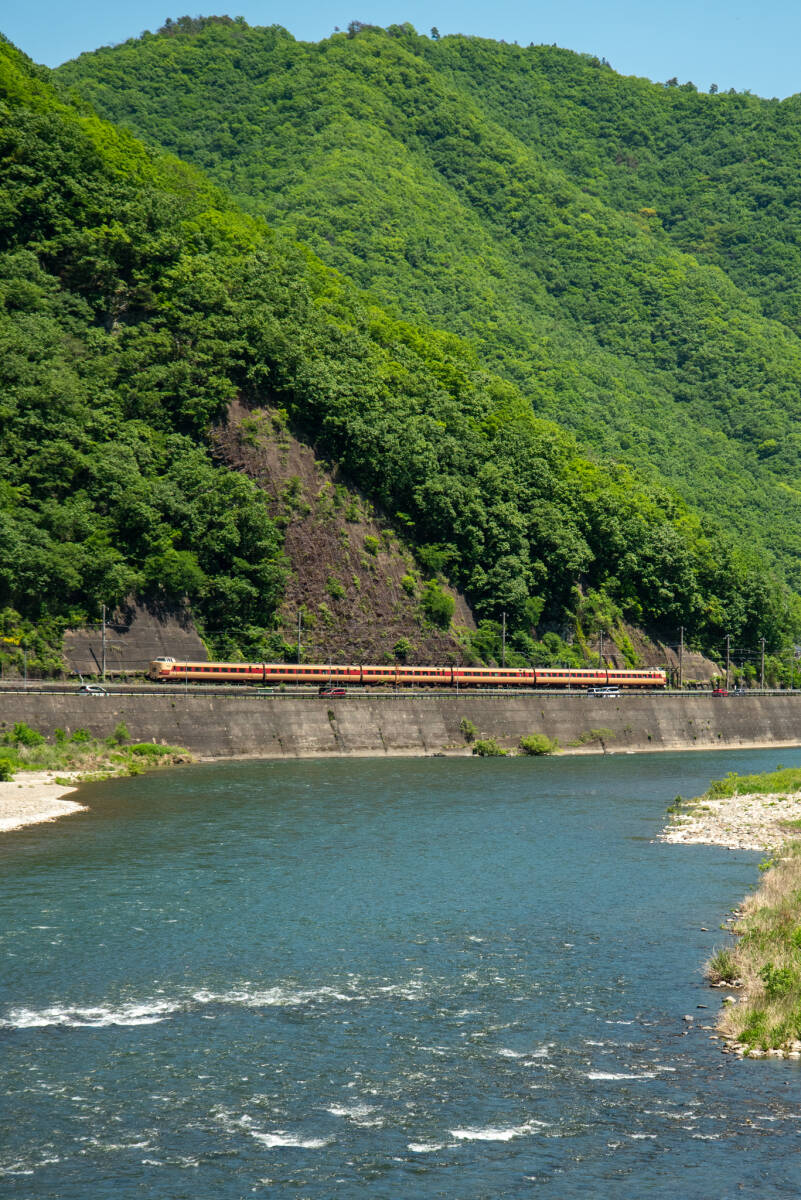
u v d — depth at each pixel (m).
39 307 158.00
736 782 96.81
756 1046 36.56
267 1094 33.56
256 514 148.00
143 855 65.56
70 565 129.50
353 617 155.88
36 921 50.56
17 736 106.62
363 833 74.75
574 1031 38.00
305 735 130.38
